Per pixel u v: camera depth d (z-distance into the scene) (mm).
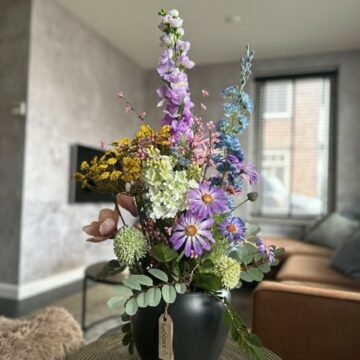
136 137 847
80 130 3988
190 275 832
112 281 2064
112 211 896
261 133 4820
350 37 4051
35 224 3400
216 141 818
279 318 1296
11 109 3322
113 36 4277
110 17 3820
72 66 3838
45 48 3467
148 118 5289
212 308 840
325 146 4566
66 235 3812
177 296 825
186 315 812
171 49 843
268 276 3135
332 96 4570
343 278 2279
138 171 793
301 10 3516
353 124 4320
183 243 768
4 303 3109
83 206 4074
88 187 876
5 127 3354
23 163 3266
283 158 4723
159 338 813
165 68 837
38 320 1347
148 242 831
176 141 817
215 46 4371
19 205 3266
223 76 4867
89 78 4125
